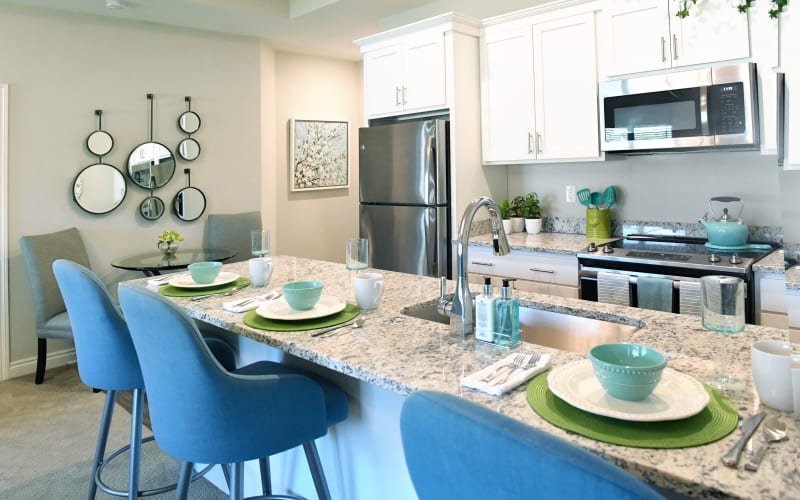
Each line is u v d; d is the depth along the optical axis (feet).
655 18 9.53
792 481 2.35
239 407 4.20
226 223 14.88
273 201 16.81
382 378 3.77
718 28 8.85
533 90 11.36
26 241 11.20
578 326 5.59
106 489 6.35
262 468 5.89
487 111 12.26
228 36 15.16
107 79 13.16
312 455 4.86
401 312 5.62
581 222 12.18
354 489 5.24
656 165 11.00
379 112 13.35
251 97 15.70
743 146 8.93
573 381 3.46
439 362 4.04
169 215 14.33
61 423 9.54
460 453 2.08
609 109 10.18
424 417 2.19
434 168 11.75
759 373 3.14
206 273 6.80
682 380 3.39
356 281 5.66
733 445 2.69
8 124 11.84
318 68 18.04
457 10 13.15
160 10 12.80
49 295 11.41
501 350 4.31
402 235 12.52
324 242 18.52
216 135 15.05
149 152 13.83
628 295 9.19
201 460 4.27
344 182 18.93
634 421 2.94
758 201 9.82
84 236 12.99
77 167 12.81
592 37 10.35
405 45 12.56
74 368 12.56
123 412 10.00
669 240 10.53
